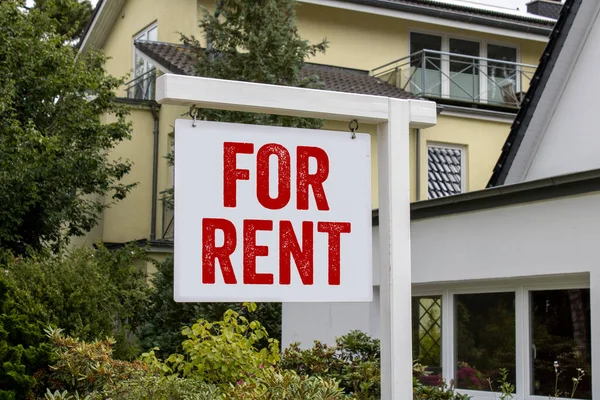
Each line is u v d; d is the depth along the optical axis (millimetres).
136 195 20750
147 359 7391
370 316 11000
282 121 15680
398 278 4277
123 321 13641
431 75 20516
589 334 8453
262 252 3916
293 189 3992
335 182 4051
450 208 9797
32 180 15750
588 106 11648
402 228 4324
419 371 8164
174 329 15227
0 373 7750
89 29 26078
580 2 11453
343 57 22375
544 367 8938
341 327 11555
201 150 3889
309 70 21016
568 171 11945
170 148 20578
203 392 6180
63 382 7922
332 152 4062
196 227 3846
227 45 16422
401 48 23047
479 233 9500
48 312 9398
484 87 20953
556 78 11992
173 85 4039
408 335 4250
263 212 3938
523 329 9180
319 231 4004
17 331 8297
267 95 4188
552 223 8641
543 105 12188
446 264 9914
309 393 5766
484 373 9664
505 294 9477
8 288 9234
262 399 5703
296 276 3953
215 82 4105
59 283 9773
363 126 18641
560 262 8523
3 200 15422
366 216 4078
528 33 23438
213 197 3879
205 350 7074
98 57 18375
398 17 22406
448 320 10188
